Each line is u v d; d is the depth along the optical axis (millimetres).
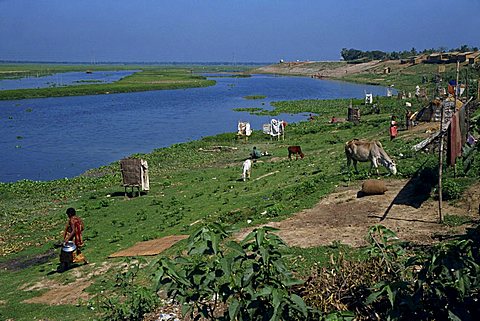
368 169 21469
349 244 12773
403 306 5281
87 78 176750
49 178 35312
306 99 85125
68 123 61781
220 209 20875
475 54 103688
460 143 13250
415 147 20281
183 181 29438
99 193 28016
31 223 23297
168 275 5633
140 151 43438
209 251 5367
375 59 178250
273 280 5461
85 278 14773
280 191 21438
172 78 155500
